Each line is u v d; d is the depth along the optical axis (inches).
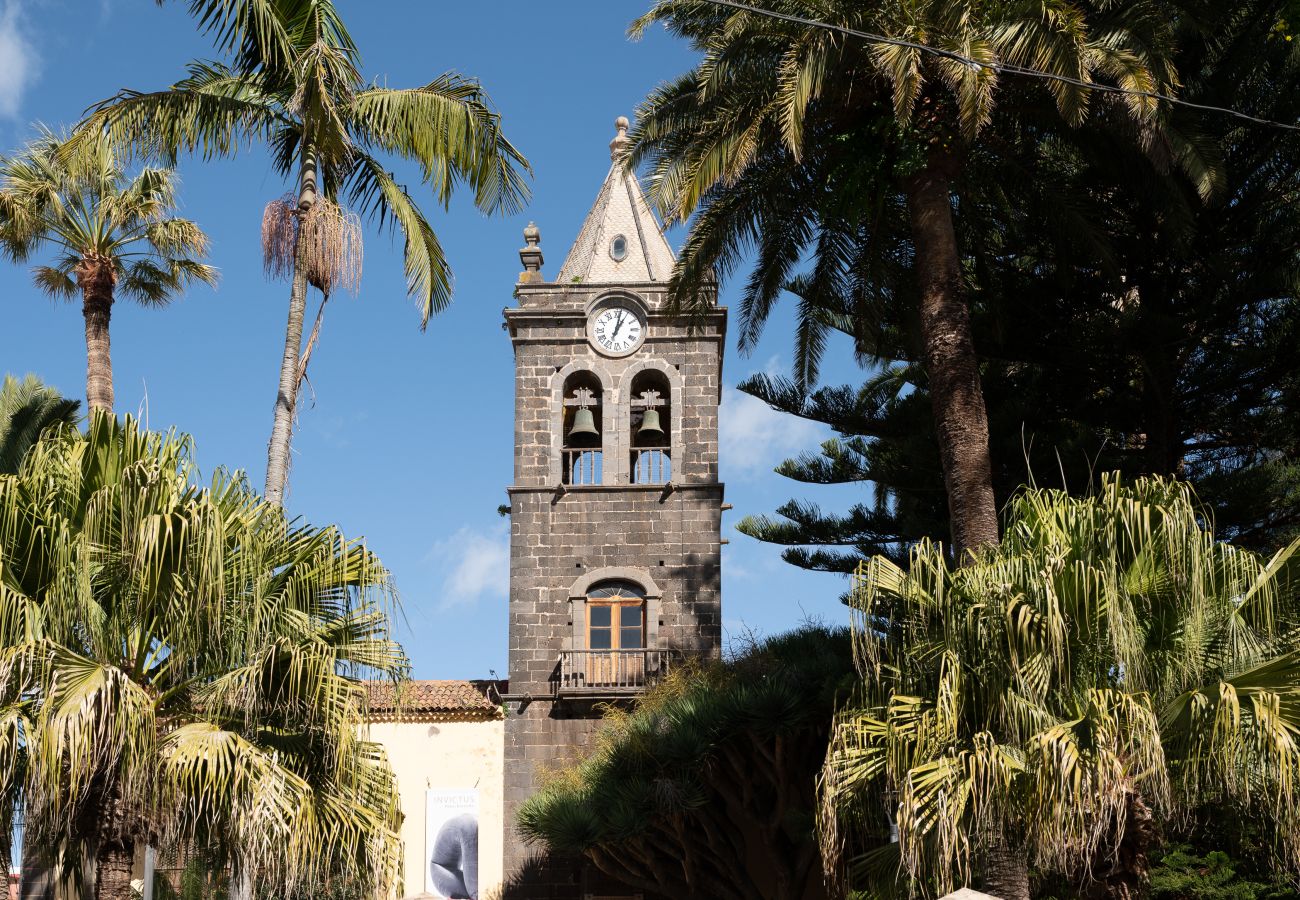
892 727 616.4
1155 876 868.6
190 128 872.3
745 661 1227.2
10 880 576.1
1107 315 1162.6
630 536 1425.9
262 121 892.6
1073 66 797.9
